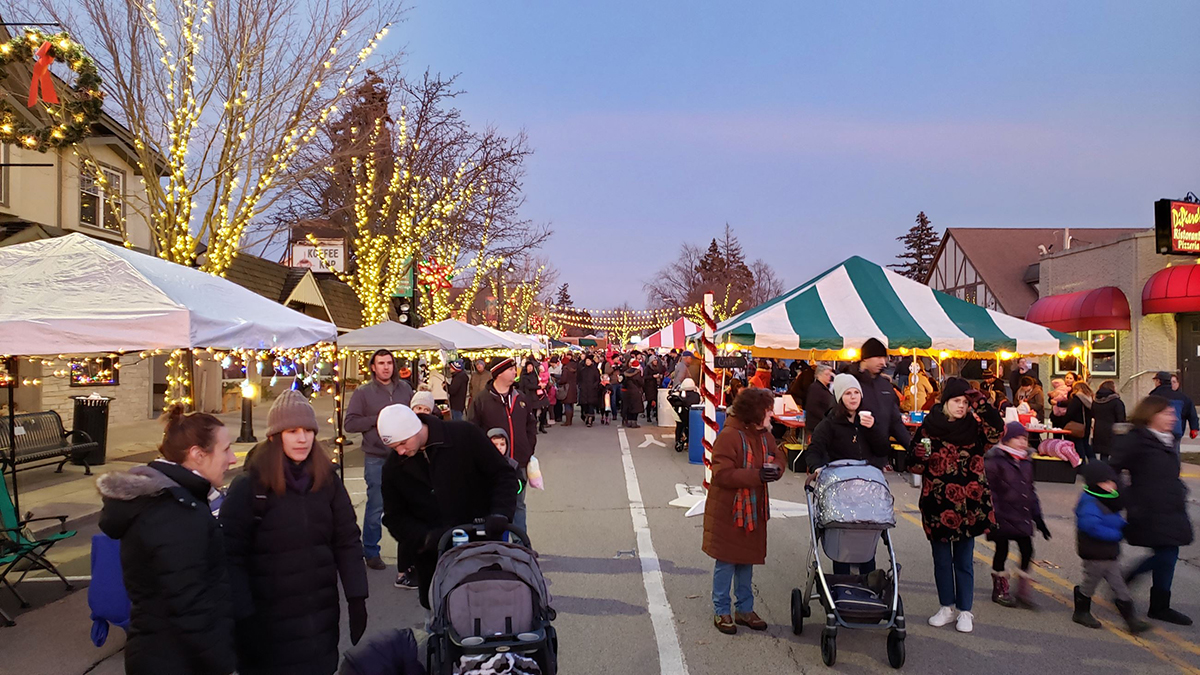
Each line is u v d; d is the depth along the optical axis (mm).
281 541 3477
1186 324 19172
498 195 28953
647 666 4969
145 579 2967
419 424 4297
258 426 18750
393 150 22859
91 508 9523
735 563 5504
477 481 4574
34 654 5160
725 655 5152
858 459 5684
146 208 18969
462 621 3416
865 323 13125
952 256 37594
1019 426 6105
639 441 17703
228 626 3109
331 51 13352
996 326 13398
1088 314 20297
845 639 5457
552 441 17703
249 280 23078
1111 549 5559
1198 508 9961
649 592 6457
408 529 4445
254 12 12492
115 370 18109
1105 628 5656
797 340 12664
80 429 12656
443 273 24750
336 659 3639
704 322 10492
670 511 9672
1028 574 6660
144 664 2930
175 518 2994
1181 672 4871
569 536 8359
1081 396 12516
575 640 5402
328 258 25906
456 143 27641
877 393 7086
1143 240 19547
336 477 3738
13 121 9547
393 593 6461
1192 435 12641
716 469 5438
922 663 5004
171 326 5855
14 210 15836
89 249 6371
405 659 3490
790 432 14039
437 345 13234
